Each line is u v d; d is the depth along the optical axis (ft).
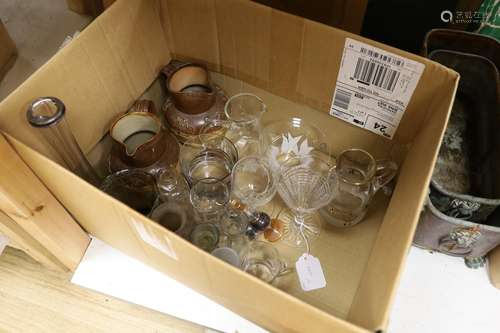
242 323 2.09
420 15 2.38
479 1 2.18
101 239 2.24
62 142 1.89
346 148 2.36
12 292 2.69
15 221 1.97
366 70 1.89
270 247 2.13
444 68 1.67
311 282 2.02
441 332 1.99
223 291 1.72
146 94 2.42
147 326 2.56
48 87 1.75
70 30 3.04
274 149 2.40
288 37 1.97
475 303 2.05
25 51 2.96
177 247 1.51
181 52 2.40
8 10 3.15
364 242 2.11
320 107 2.24
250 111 2.47
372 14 2.48
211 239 2.05
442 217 1.77
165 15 2.21
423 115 1.90
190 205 2.17
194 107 2.24
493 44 2.06
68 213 2.06
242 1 1.93
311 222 2.18
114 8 1.92
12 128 1.64
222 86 2.51
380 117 2.05
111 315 2.60
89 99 2.00
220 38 2.19
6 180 1.60
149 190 2.13
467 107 2.25
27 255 2.79
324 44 1.90
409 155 1.94
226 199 2.18
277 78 2.22
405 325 2.00
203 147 2.40
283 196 2.19
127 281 2.22
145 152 2.09
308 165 2.35
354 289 1.99
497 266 2.03
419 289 2.08
